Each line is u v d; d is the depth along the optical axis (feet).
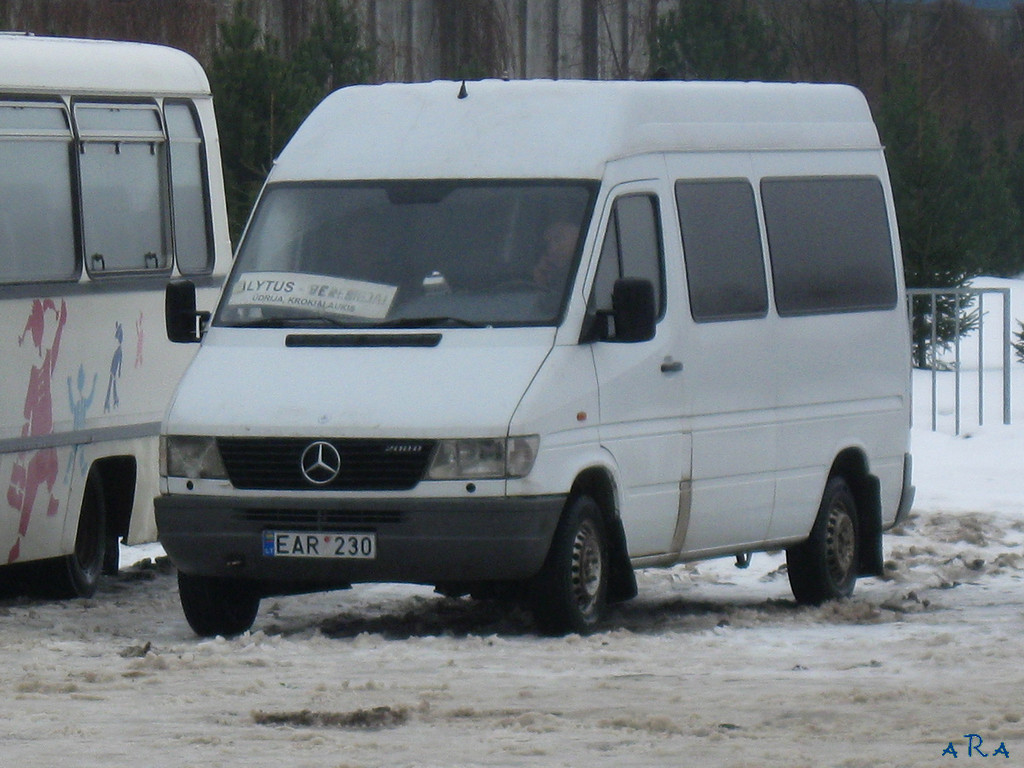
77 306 170.30
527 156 147.74
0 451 161.48
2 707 111.45
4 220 163.22
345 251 146.82
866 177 173.88
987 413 295.89
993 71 634.84
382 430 135.64
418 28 512.22
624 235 146.61
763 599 169.27
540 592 138.72
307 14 442.09
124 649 136.05
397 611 160.56
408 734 103.14
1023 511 216.95
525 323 140.77
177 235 183.73
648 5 564.71
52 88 169.68
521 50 551.18
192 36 397.19
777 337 159.74
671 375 148.66
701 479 151.84
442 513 134.72
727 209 157.17
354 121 153.79
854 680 120.06
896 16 612.29
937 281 356.59
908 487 176.96
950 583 174.70
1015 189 579.89
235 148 327.67
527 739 101.55
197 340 150.82
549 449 136.36
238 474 139.33
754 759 95.86
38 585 173.78
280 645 136.46
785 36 542.98
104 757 97.25
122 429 176.04
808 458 162.81
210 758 96.89
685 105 156.04
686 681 119.75
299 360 142.10
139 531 180.34
